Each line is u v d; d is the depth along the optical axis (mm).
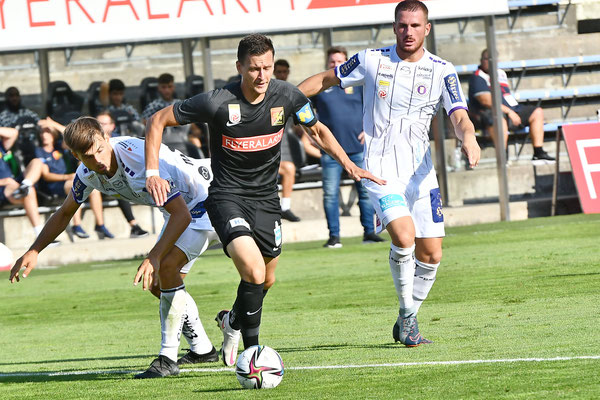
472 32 45656
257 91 13227
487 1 37375
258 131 13594
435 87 15617
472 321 17188
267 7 36250
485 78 43969
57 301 27000
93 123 13469
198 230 14789
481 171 43094
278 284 26531
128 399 12055
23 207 40188
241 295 13078
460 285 22844
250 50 12977
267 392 11828
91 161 13438
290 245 38781
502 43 53438
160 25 35844
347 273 27828
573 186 42812
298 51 50531
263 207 13930
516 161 45625
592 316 16312
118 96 41875
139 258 38750
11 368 15977
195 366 14867
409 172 15758
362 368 13148
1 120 40688
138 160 13852
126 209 39688
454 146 43031
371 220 36344
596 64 53656
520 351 13445
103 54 47062
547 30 55062
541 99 51875
